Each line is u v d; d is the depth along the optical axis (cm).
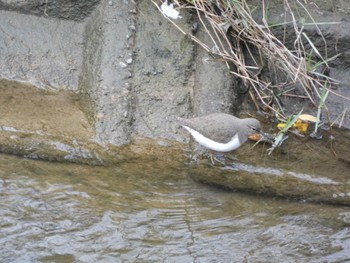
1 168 859
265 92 994
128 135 914
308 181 875
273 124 967
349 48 1000
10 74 995
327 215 829
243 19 976
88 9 1023
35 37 1021
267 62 1007
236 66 995
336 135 956
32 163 870
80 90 986
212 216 819
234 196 851
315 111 984
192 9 1019
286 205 842
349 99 990
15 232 779
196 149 909
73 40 1025
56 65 1007
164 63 973
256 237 795
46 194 827
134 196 836
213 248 777
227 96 957
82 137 905
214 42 986
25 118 928
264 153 919
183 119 876
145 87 955
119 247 770
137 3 1005
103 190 840
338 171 894
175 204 832
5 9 1029
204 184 865
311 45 961
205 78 966
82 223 795
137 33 984
